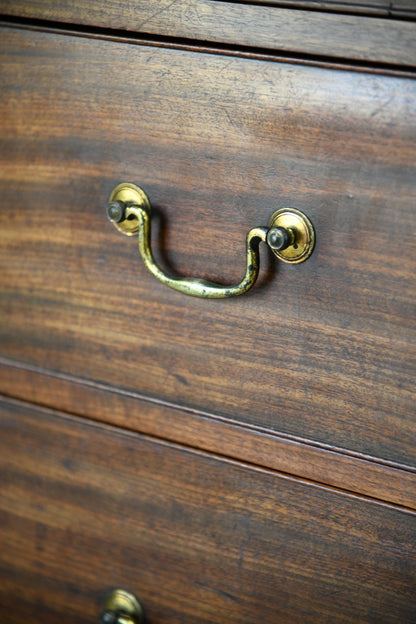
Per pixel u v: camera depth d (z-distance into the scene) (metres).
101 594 0.63
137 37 0.52
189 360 0.56
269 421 0.55
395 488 0.52
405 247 0.49
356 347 0.51
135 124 0.53
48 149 0.56
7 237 0.59
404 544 0.53
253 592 0.58
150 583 0.61
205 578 0.59
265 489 0.56
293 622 0.57
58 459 0.62
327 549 0.55
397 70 0.48
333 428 0.53
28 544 0.64
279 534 0.56
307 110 0.49
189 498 0.58
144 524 0.60
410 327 0.50
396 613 0.54
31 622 0.66
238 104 0.51
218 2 0.50
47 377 0.61
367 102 0.48
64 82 0.55
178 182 0.53
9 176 0.58
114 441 0.59
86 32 0.53
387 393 0.51
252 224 0.52
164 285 0.55
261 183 0.51
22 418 0.62
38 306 0.60
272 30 0.49
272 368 0.54
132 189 0.55
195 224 0.54
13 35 0.55
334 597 0.55
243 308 0.54
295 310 0.52
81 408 0.60
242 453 0.56
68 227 0.57
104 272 0.57
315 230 0.51
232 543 0.57
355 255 0.50
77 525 0.62
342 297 0.51
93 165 0.55
